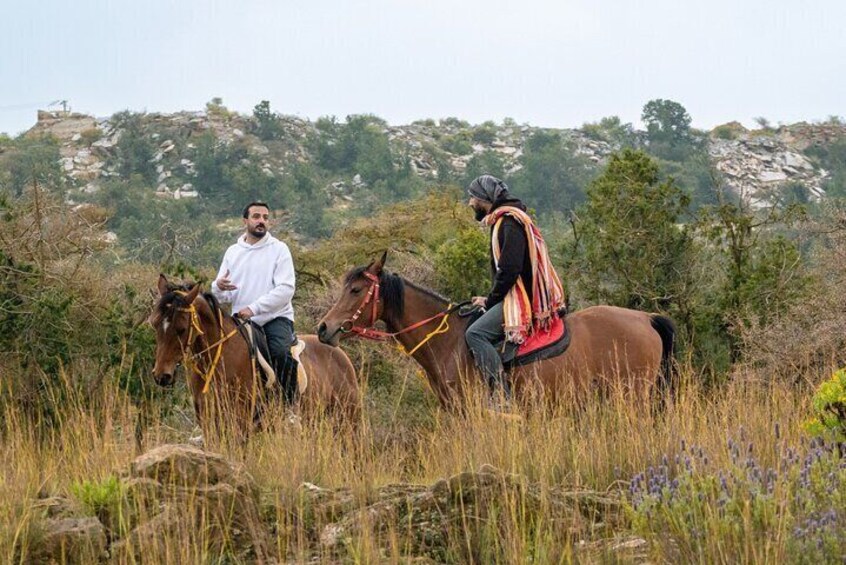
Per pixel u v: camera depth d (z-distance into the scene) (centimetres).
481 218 998
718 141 10750
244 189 8612
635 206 1534
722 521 600
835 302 1288
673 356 1010
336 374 1067
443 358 981
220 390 929
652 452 794
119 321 1159
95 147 9662
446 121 12062
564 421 844
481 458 784
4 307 1141
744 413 841
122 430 849
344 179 9544
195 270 1314
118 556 607
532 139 10344
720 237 1533
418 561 624
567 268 1568
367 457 800
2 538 601
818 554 572
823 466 678
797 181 9075
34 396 1088
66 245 1268
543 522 645
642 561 613
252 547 637
